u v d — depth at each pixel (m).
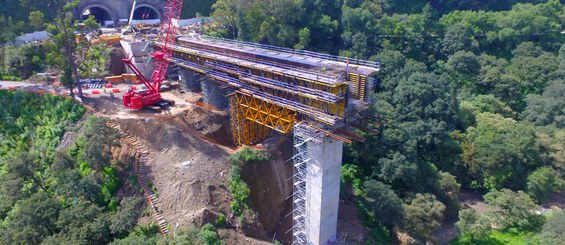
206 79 72.44
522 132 78.81
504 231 67.56
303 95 52.31
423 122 79.94
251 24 100.06
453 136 80.75
